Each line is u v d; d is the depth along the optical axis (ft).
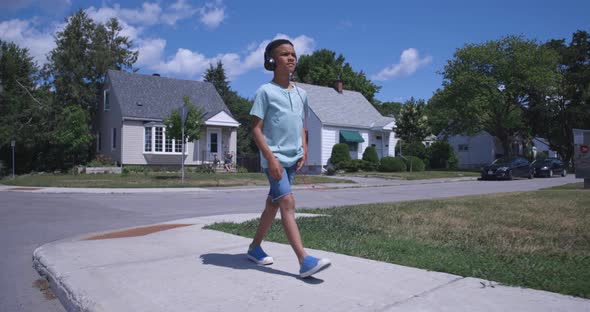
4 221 29.37
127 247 17.49
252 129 12.06
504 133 125.08
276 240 18.67
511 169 83.87
